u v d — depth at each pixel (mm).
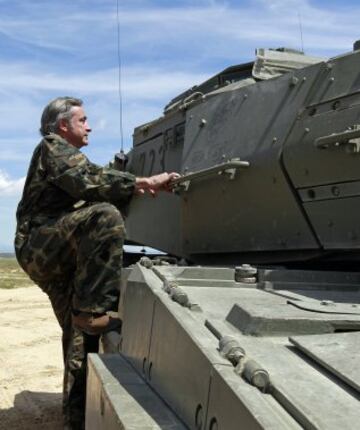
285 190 6043
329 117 5578
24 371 11148
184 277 5367
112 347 6129
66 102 6441
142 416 3738
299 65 7828
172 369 3896
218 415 3057
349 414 2635
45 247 5918
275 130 6148
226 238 6926
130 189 5863
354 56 5594
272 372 3090
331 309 3932
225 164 6410
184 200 7406
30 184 6121
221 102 7262
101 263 5594
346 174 5367
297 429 2586
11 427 8047
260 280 5336
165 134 8539
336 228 5598
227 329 3760
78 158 5816
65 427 6254
